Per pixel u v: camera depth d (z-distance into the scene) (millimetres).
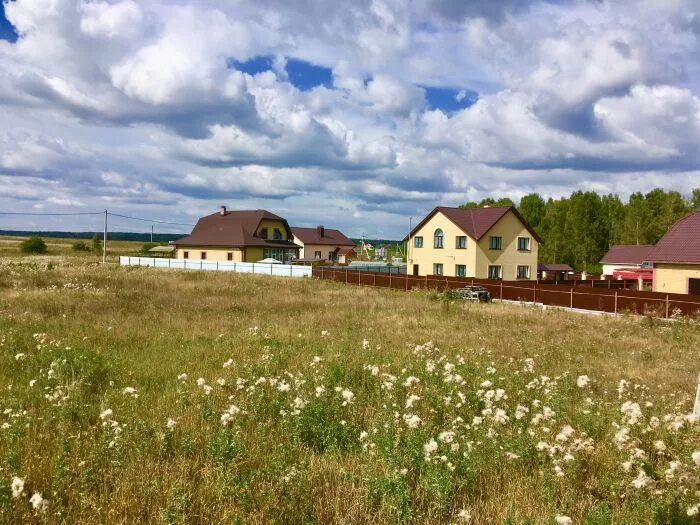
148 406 7121
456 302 25594
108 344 11453
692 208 73625
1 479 4062
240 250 58781
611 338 16641
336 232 85500
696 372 11430
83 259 58062
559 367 11336
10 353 9820
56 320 14133
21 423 5902
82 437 5754
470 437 6070
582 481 5273
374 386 8227
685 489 4352
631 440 5926
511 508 4547
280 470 4844
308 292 28359
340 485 4781
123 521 4062
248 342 12391
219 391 7715
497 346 13789
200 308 18938
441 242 45969
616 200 89438
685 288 31016
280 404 6805
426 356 11125
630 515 4352
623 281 46281
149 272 35250
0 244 106625
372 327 16438
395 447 5324
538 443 5602
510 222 45000
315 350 11508
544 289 32656
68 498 4441
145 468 5004
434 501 4504
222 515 4277
